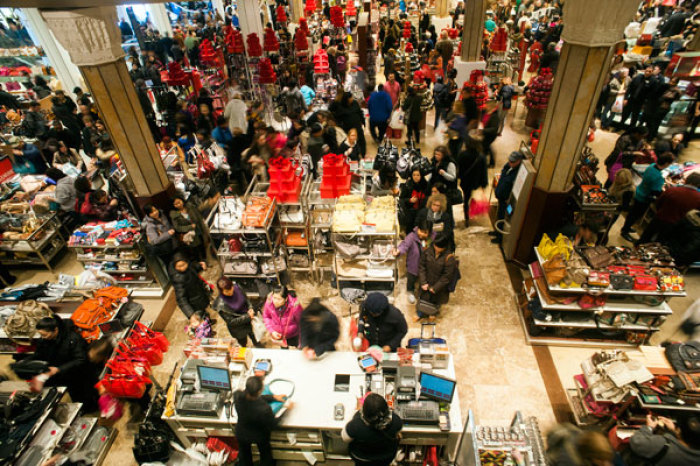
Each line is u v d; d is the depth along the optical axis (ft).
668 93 28.30
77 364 14.57
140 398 15.23
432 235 18.65
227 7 70.28
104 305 17.63
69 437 14.34
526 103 35.14
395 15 69.46
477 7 34.88
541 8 64.95
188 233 20.06
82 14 15.66
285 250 20.12
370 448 10.82
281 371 13.24
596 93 15.81
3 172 26.43
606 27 14.33
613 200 18.31
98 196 21.56
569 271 15.85
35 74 43.32
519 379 16.35
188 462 13.25
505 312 19.21
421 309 17.71
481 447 11.44
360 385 12.66
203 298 17.94
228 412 12.49
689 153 30.19
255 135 24.84
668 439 10.43
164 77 40.37
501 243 23.17
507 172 21.61
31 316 17.06
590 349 17.42
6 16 41.96
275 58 43.93
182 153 29.09
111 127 18.54
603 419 13.65
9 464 12.48
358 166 23.04
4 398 13.67
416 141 33.09
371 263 18.39
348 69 47.70
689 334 15.94
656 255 16.48
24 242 22.09
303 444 12.69
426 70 42.34
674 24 44.57
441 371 12.69
